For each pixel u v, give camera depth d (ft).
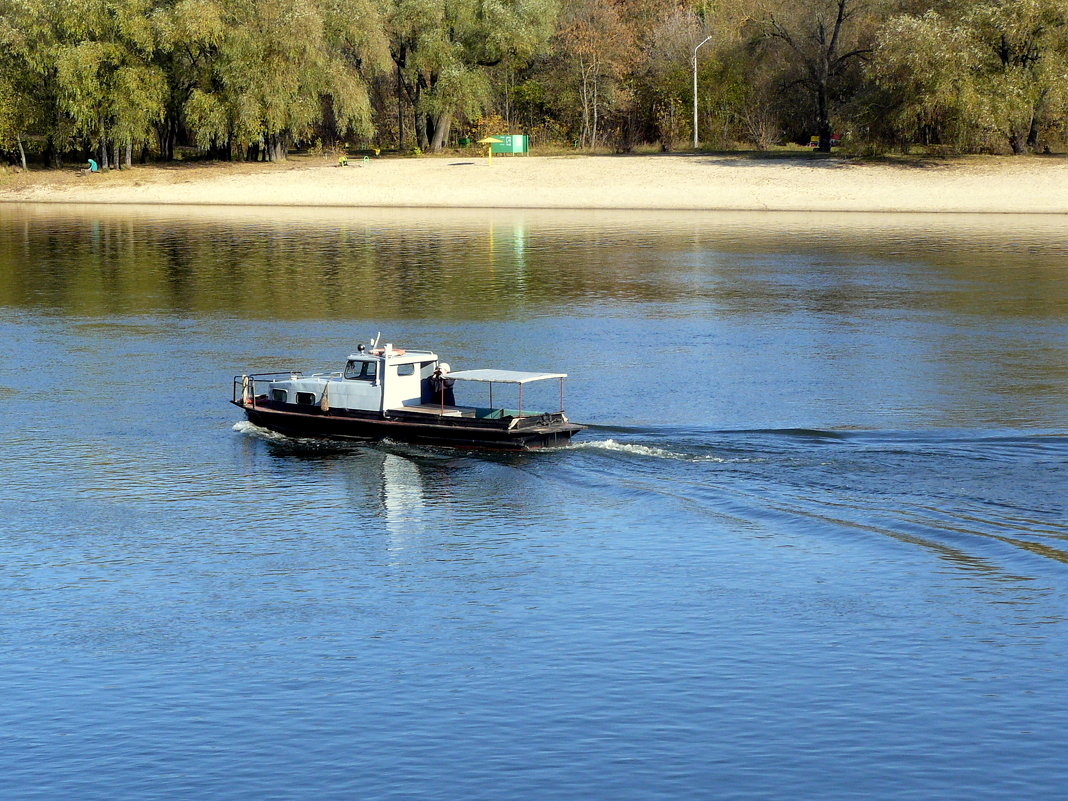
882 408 190.60
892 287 317.83
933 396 198.70
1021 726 96.89
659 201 537.65
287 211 538.47
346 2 606.96
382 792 89.20
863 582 124.26
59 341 252.42
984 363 224.74
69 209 549.13
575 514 146.20
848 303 294.25
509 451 166.71
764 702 100.99
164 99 597.11
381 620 118.42
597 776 90.74
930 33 518.78
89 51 567.18
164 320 276.62
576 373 219.20
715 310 285.43
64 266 368.27
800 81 645.51
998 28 525.75
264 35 576.61
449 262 368.27
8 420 190.70
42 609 121.90
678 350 239.30
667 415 187.52
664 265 361.10
